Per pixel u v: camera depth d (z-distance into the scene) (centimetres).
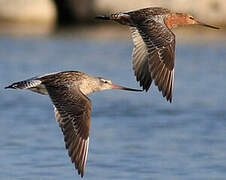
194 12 3844
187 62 2786
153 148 1631
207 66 2709
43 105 2147
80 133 996
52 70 2573
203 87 2362
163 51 1041
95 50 3102
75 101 1012
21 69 2592
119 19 1100
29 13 4050
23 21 4053
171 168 1465
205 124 1892
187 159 1538
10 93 2316
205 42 3338
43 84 1050
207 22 3831
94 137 1748
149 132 1800
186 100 2186
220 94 2259
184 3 3856
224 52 3020
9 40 3359
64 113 1002
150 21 1080
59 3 4097
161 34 1052
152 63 1039
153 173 1427
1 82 2386
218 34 3691
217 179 1391
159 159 1534
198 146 1653
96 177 1398
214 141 1703
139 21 1085
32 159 1520
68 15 4112
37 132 1792
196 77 2512
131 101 2203
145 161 1515
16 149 1608
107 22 4019
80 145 995
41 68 2608
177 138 1734
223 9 3831
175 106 2111
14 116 1989
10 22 4053
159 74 1037
